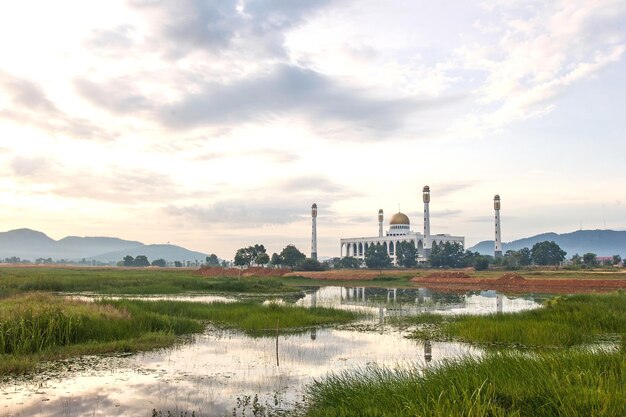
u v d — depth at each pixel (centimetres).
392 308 4606
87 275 8838
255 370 1850
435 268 18475
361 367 1886
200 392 1551
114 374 1770
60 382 1659
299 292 7400
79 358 2025
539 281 9069
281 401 1450
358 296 6538
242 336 2712
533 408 1052
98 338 2373
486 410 1014
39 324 2252
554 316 2986
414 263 19912
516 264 17625
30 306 2531
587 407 980
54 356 2030
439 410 1010
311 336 2727
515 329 2561
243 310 3591
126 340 2347
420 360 2017
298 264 17388
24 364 1828
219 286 7294
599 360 1371
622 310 3353
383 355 2153
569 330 2512
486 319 3061
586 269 14925
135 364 1933
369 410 1134
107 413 1349
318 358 2088
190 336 2691
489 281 9775
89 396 1505
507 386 1184
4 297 4131
